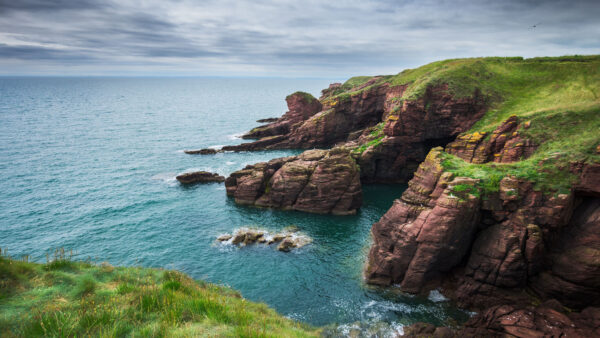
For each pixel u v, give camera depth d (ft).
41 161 291.58
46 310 37.47
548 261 110.01
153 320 40.37
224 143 385.70
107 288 48.80
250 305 70.74
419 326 99.50
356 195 197.06
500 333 90.27
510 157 176.45
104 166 284.00
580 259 100.99
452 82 255.70
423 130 251.19
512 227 114.01
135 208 200.85
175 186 240.73
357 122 364.99
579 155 118.42
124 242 159.02
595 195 110.73
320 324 103.76
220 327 40.65
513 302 106.83
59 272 48.93
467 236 119.85
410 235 122.11
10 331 32.42
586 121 160.35
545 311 97.19
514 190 115.85
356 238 165.37
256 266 138.92
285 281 128.26
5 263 44.47
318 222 185.37
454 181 123.03
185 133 444.14
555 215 108.99
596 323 88.84
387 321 104.94
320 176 196.65
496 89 257.55
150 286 51.75
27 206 198.39
